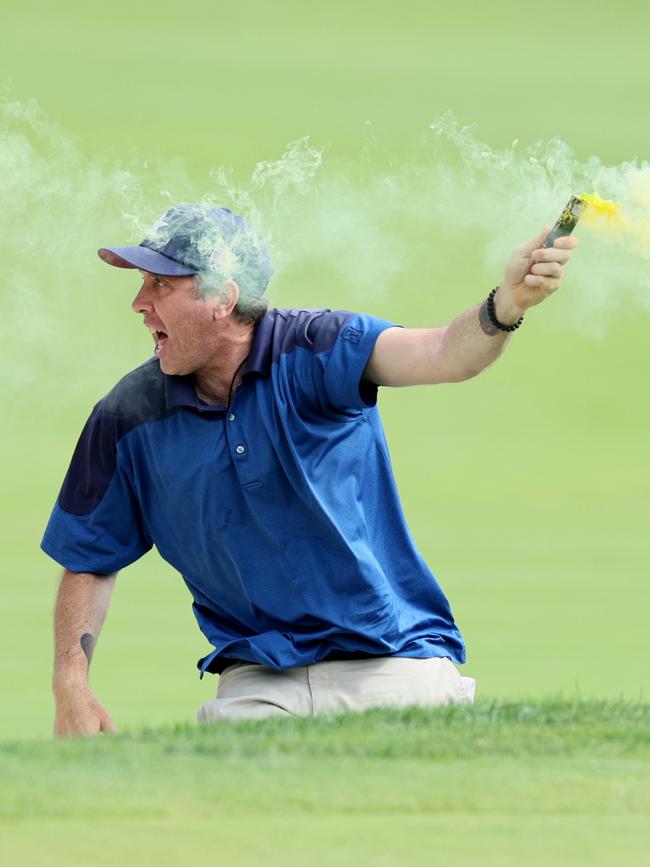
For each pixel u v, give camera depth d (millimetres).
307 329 19250
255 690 19500
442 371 18484
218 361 19109
